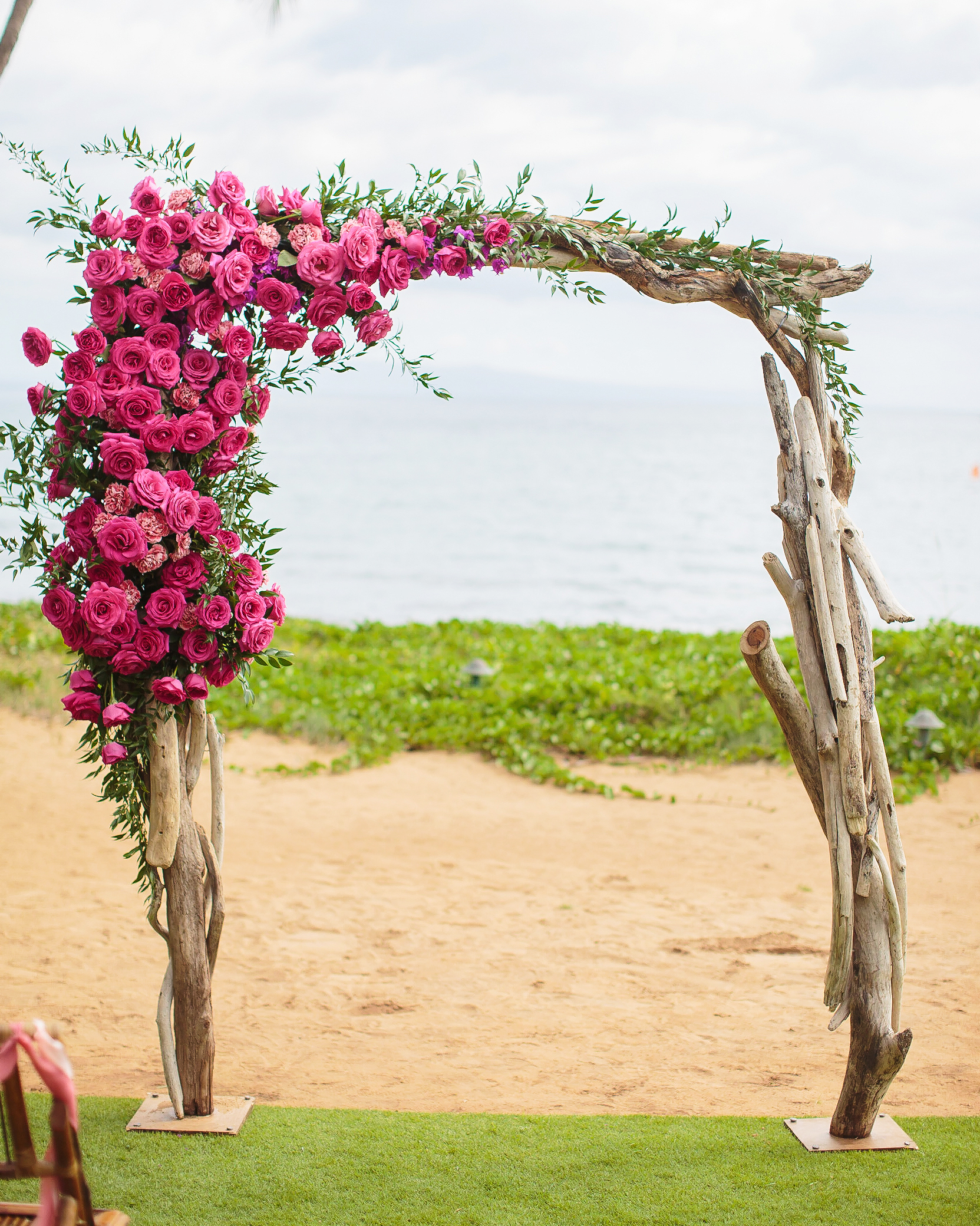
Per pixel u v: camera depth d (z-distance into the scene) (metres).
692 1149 3.51
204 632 3.46
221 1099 3.83
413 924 5.98
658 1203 3.16
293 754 9.57
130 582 3.34
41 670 11.45
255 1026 4.71
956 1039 4.56
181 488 3.36
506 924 5.99
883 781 3.58
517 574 26.80
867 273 3.76
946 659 11.07
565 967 5.41
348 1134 3.59
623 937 5.79
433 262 3.53
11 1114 2.01
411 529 34.75
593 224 3.62
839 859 3.50
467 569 27.47
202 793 8.47
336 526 35.09
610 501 43.81
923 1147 3.53
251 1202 3.14
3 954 5.44
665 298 3.65
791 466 3.68
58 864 6.86
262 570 3.64
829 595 3.52
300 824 7.78
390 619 20.84
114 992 5.03
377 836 7.55
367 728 10.06
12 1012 4.78
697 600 23.45
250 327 3.52
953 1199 3.19
